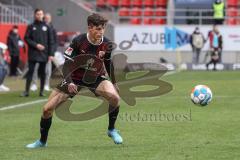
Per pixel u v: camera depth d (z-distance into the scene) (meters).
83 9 112.81
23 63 94.06
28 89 57.94
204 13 115.94
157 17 114.81
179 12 117.44
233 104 50.44
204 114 43.50
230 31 109.56
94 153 28.31
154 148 29.59
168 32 109.25
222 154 27.86
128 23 118.88
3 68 64.62
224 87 67.88
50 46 57.31
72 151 28.91
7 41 87.31
